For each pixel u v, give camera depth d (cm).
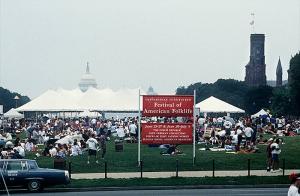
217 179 4191
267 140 6819
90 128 8494
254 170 4791
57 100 11438
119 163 5203
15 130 9525
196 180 4153
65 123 10438
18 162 3803
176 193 3678
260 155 5578
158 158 5509
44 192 3819
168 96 5078
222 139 6612
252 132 6053
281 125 9225
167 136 5100
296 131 9156
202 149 6469
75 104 11444
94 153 5291
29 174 3788
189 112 5097
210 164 5066
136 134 7875
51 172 3831
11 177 3756
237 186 4038
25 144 6619
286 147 6278
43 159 5656
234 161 5181
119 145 6444
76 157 5791
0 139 6469
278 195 3534
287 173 4578
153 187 3972
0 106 8888
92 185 3978
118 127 8575
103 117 13625
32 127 8269
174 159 5406
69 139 6444
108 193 3716
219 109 9775
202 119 8681
